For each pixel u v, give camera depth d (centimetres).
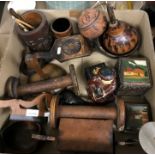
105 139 78
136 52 102
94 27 92
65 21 102
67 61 102
